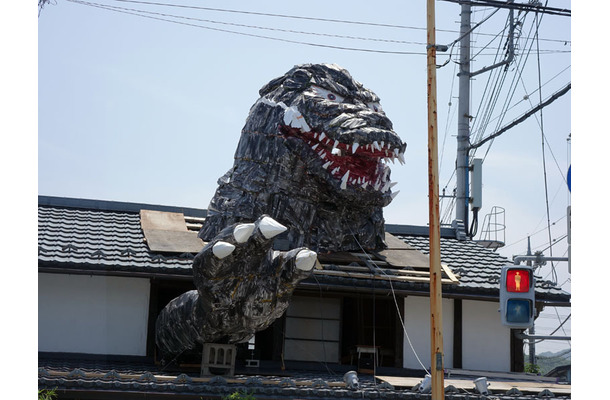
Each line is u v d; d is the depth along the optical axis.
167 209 16.75
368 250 14.59
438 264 9.93
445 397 11.24
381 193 13.42
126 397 10.10
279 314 10.43
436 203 10.04
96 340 12.98
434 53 10.36
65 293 13.05
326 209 13.62
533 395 11.88
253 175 13.27
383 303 14.57
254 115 13.68
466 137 23.23
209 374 10.82
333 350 14.14
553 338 14.36
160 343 12.05
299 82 13.38
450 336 14.37
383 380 11.95
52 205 16.22
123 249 13.60
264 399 10.40
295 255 9.91
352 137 12.16
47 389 9.85
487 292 14.17
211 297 9.91
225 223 13.39
